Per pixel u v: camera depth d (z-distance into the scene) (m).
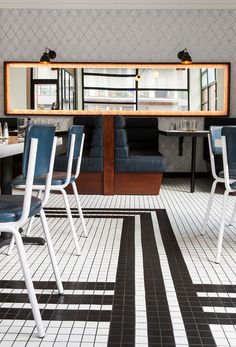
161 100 7.53
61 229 3.72
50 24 7.37
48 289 2.34
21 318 1.99
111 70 7.49
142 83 7.52
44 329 1.88
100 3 7.28
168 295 2.28
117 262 2.84
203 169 7.61
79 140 3.21
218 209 4.66
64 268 2.70
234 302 2.19
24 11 7.35
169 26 7.36
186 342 1.78
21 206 1.83
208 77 7.46
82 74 7.48
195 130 6.54
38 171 1.89
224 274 2.61
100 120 5.45
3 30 7.39
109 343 1.76
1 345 1.75
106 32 7.39
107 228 3.79
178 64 7.41
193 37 7.36
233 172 3.18
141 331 1.87
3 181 3.38
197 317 2.02
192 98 7.50
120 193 5.61
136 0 7.25
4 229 1.70
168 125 7.60
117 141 5.48
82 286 2.40
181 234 3.59
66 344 1.76
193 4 7.25
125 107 7.56
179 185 6.68
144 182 5.60
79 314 2.04
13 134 5.62
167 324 1.94
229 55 7.38
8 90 7.48
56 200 5.15
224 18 7.31
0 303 2.16
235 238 3.45
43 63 7.05
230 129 2.68
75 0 7.26
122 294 2.29
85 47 7.42
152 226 3.88
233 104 7.49
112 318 2.00
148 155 5.76
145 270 2.68
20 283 2.43
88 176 5.57
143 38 7.39
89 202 5.05
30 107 7.54
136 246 3.22
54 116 7.55
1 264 2.75
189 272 2.64
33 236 3.44
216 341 1.79
